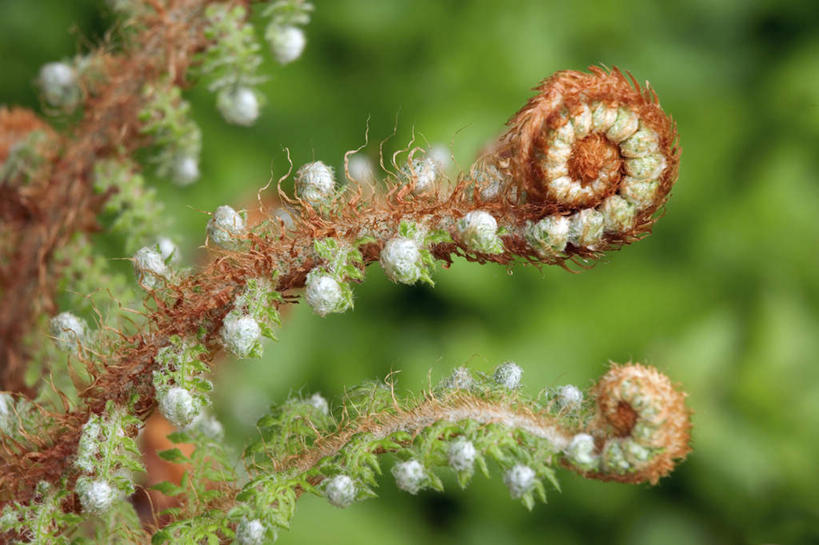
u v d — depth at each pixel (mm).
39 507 559
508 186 551
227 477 582
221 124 1073
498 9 1122
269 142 1103
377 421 560
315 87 1127
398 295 1080
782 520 1031
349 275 548
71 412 563
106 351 574
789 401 1039
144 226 644
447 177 559
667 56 1168
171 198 995
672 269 1098
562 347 1064
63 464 562
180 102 645
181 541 552
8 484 563
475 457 546
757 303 1070
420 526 1007
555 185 543
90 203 647
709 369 1053
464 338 1060
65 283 639
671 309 1079
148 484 615
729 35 1188
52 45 1099
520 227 551
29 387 629
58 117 666
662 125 542
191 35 634
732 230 1094
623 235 549
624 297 1075
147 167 659
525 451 546
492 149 556
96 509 552
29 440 568
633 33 1162
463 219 548
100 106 637
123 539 575
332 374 1042
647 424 538
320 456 562
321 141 1114
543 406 556
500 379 562
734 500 1035
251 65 637
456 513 1022
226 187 1033
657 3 1185
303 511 957
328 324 1063
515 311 1077
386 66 1130
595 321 1075
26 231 646
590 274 1087
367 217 553
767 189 1088
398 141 1087
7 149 666
